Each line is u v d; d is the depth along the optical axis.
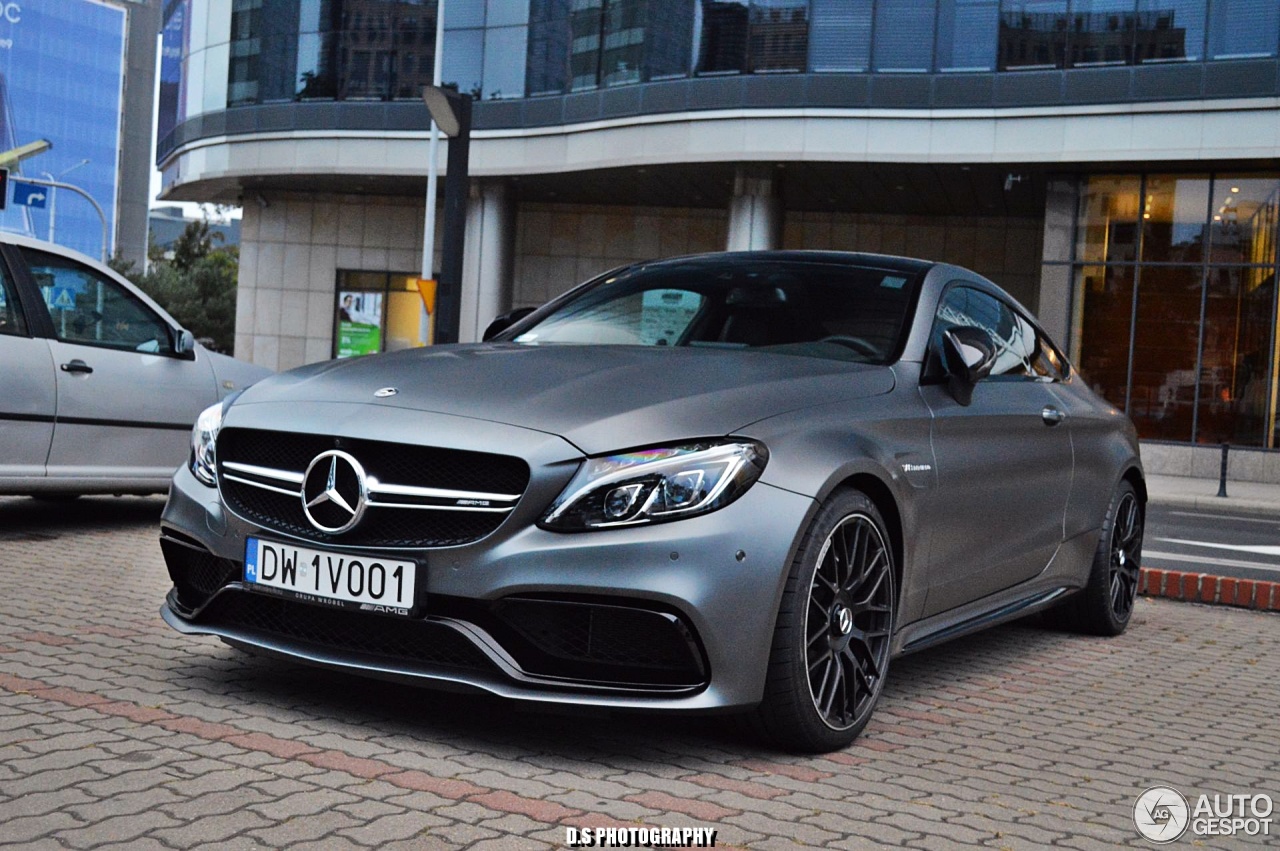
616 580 2.95
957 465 3.93
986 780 3.18
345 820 2.54
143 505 8.21
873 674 3.48
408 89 26.92
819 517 3.21
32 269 6.53
